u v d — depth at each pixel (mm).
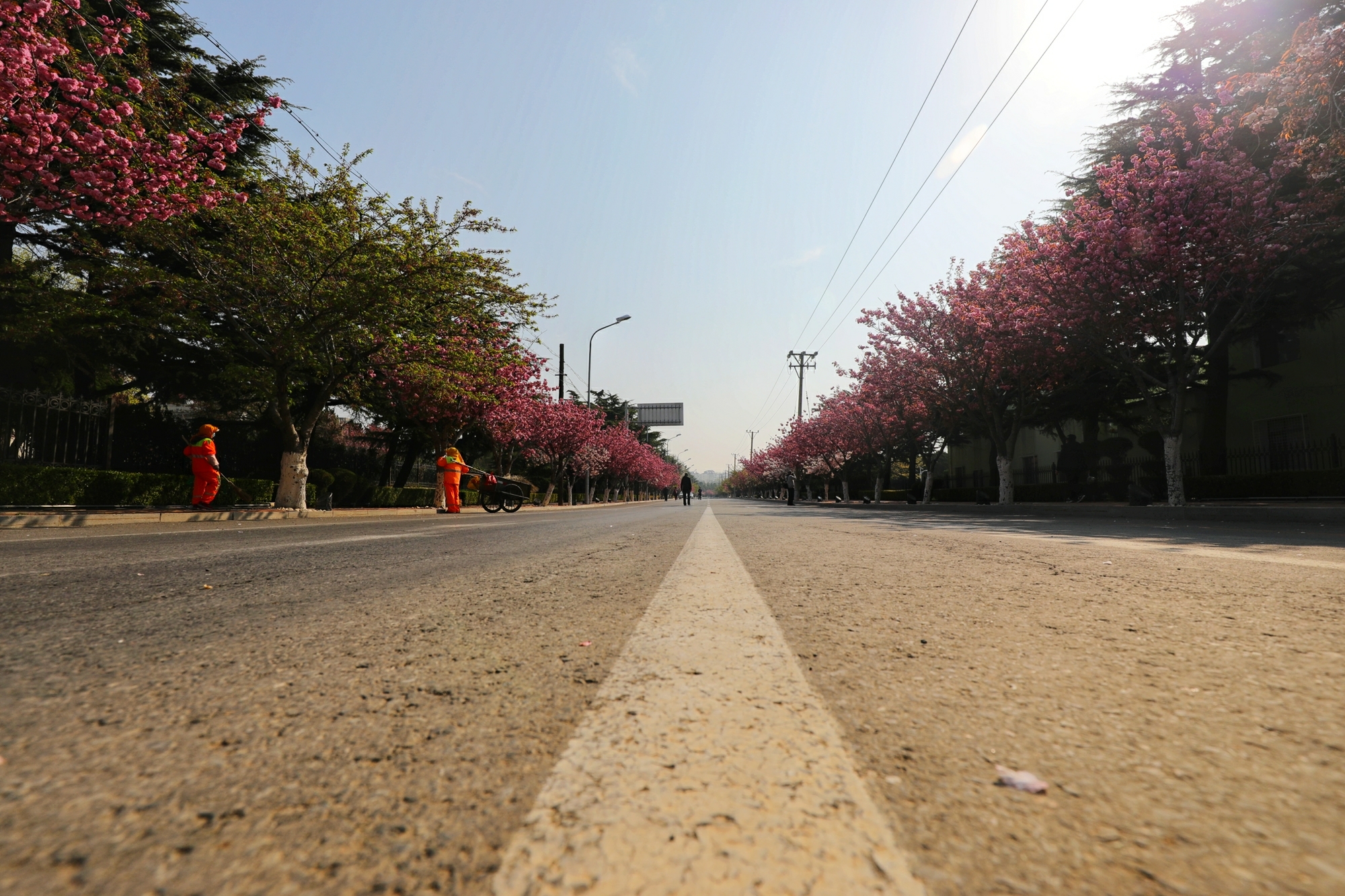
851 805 930
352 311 13375
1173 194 13070
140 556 4828
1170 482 14367
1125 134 18641
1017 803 941
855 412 34469
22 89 8438
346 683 1551
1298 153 10961
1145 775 1046
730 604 2691
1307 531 8805
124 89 10383
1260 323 16469
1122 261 13539
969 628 2230
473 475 20797
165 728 1229
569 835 839
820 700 1428
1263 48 15578
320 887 718
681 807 920
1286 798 965
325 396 15133
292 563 4363
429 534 7785
